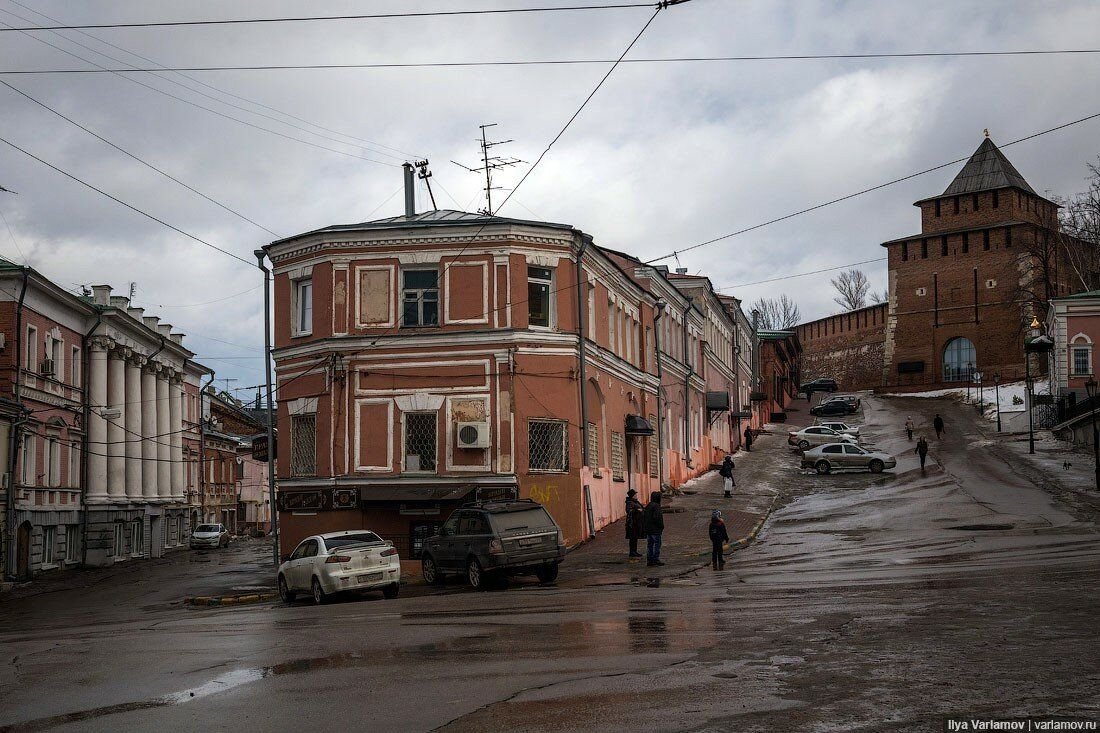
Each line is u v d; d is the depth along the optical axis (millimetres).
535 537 24359
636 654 10938
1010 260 99062
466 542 24656
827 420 84375
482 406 32062
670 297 48938
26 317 42812
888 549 26812
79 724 8578
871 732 7324
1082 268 82812
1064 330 65438
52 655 13461
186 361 63594
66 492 46312
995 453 56656
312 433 33562
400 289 32812
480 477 31656
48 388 44719
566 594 20188
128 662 12320
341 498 32188
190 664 11859
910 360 104812
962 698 8242
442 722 8078
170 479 60438
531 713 8250
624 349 40406
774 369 91812
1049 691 8406
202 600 26109
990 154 104312
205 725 8328
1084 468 47938
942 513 36031
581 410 33375
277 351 34531
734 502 43344
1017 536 27906
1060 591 15258
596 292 36062
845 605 14758
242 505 84125
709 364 59562
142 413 56094
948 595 15406
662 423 46125
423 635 13609
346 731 7910
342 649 12516
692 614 14594
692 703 8398
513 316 32188
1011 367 97875
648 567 26531
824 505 41938
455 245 32625
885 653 10398
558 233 32875
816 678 9258
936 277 103875
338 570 23000
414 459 32312
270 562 43906
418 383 32406
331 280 33156
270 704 9094
